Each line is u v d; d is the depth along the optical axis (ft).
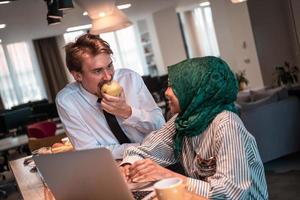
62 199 4.05
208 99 4.51
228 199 4.01
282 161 14.25
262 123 13.93
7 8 18.75
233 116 4.41
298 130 14.57
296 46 22.18
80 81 6.13
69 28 29.60
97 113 6.30
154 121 6.25
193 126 4.59
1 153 17.76
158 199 3.53
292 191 11.25
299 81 21.56
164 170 4.79
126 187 3.61
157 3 28.14
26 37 31.68
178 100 4.67
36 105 26.20
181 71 4.62
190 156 4.84
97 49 5.79
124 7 24.47
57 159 3.71
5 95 33.78
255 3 22.09
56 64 35.24
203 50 37.83
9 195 16.48
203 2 32.32
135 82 6.53
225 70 4.53
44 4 19.43
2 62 33.68
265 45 22.33
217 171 4.20
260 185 4.35
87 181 3.76
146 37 36.29
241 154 4.14
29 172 7.26
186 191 4.19
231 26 24.13
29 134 14.64
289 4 21.88
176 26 31.91
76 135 6.45
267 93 15.64
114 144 6.38
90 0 9.94
